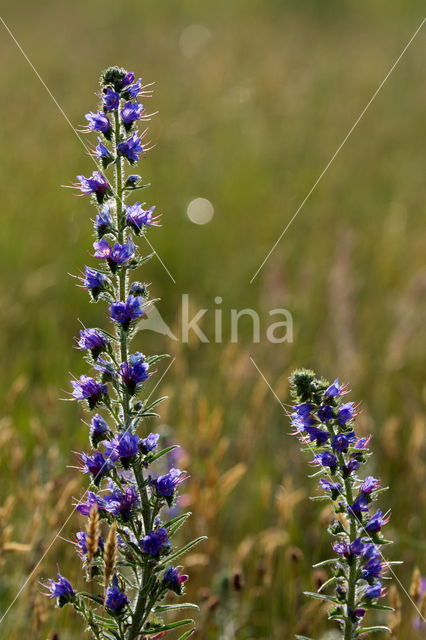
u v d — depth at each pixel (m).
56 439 4.83
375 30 18.00
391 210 9.28
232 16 18.72
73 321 6.77
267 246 8.11
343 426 2.70
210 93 12.31
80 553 2.74
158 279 7.43
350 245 7.38
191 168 9.74
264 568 4.06
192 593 4.20
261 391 5.02
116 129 2.79
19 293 6.95
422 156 10.98
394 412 5.82
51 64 13.47
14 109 10.95
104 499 2.61
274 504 4.87
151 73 13.07
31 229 7.92
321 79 13.62
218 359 6.28
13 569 4.18
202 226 8.38
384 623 4.10
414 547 4.57
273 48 15.83
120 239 2.74
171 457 4.31
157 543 2.53
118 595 2.53
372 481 2.68
